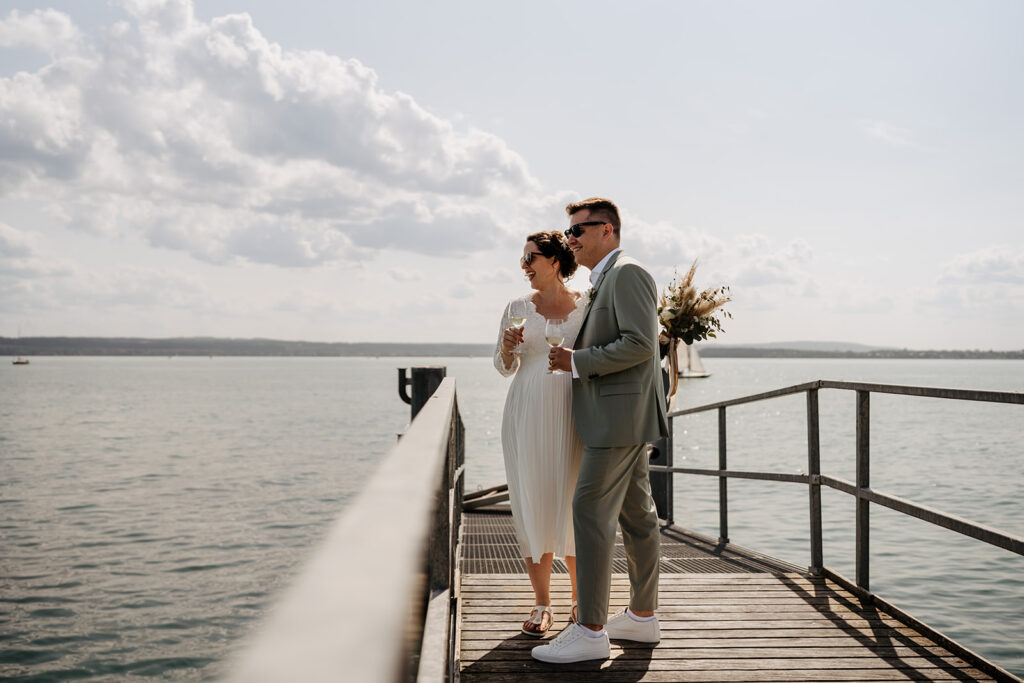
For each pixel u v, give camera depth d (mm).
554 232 3299
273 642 284
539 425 3195
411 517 543
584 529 2943
